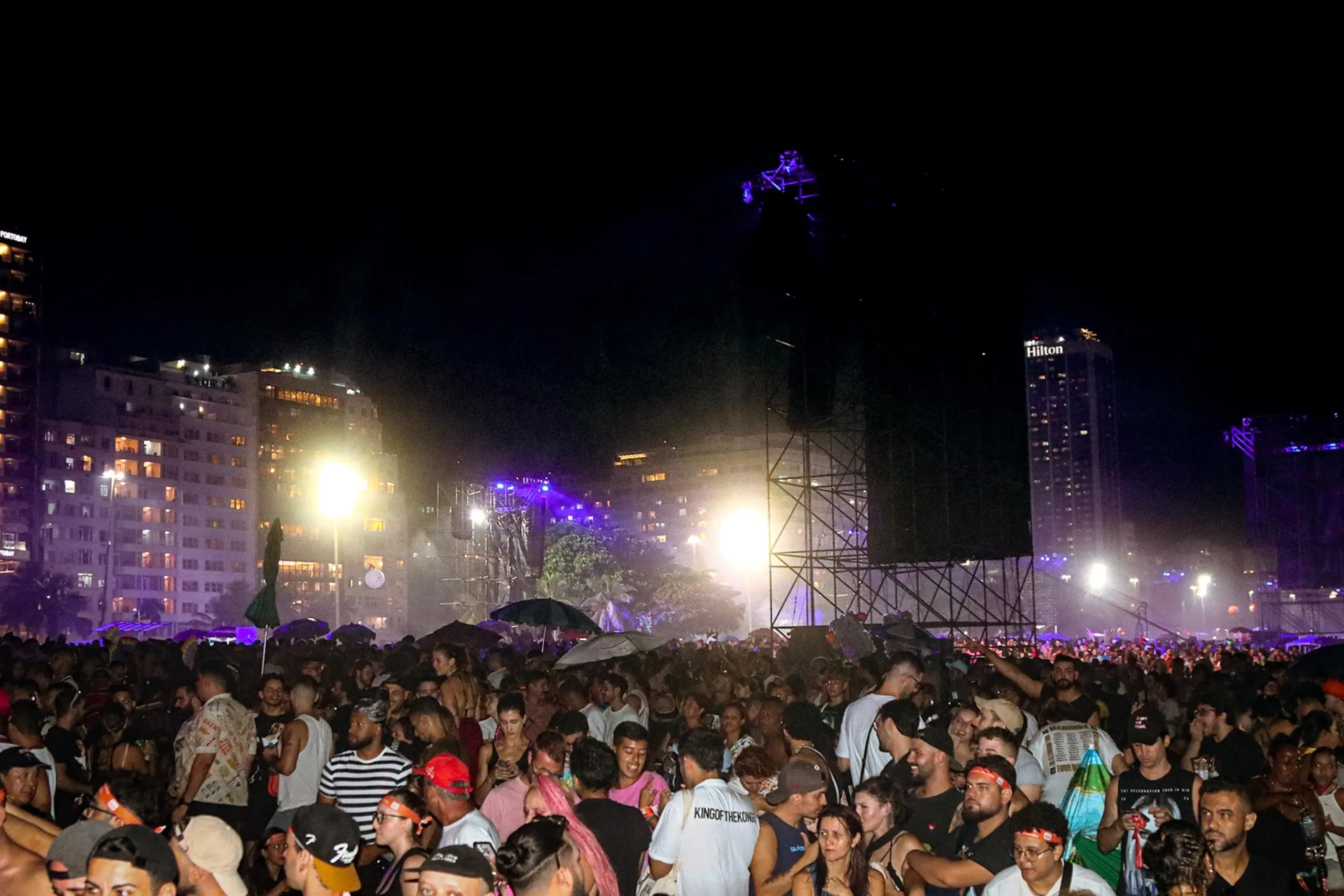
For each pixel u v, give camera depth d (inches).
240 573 5413.4
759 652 914.7
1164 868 224.1
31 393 4729.3
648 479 7800.2
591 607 4160.9
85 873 185.2
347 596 5738.2
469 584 3924.7
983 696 489.4
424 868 187.5
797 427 1432.1
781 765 395.9
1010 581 3272.6
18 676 583.5
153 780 245.8
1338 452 4672.7
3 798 213.2
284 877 290.5
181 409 5324.8
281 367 5782.5
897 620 978.7
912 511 1331.2
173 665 707.4
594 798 284.4
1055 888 230.2
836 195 1373.0
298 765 377.1
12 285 4724.4
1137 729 309.0
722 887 264.5
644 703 532.1
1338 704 440.1
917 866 257.9
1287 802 312.0
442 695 453.4
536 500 3585.1
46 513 4803.2
